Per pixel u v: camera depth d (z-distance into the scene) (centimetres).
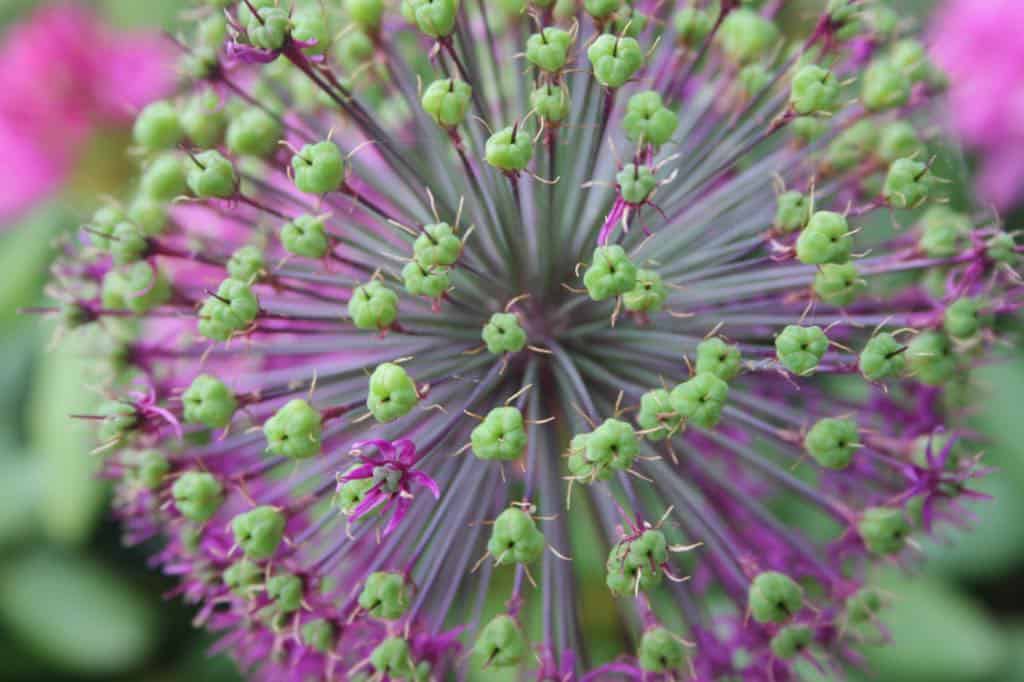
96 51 42
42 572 44
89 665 43
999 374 40
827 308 33
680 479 32
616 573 30
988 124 41
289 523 33
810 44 33
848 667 40
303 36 31
